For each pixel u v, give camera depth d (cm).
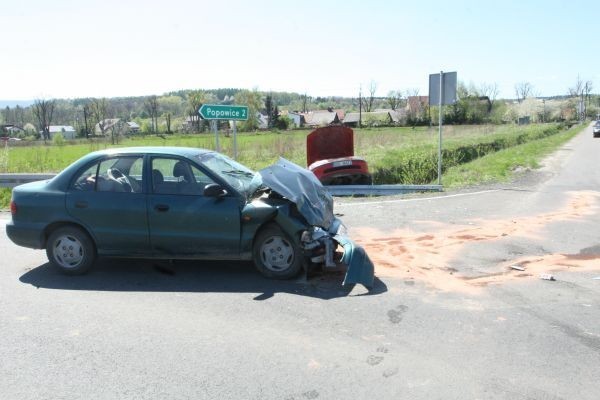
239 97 9781
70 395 371
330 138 1520
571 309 526
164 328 487
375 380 389
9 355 434
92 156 664
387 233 863
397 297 564
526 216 1005
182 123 10006
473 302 548
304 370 405
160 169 644
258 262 626
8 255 752
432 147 2489
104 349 444
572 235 845
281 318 509
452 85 1340
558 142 3950
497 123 9688
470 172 1697
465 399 362
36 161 2005
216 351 439
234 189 628
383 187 1301
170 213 623
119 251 640
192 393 372
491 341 453
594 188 1391
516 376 393
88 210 636
